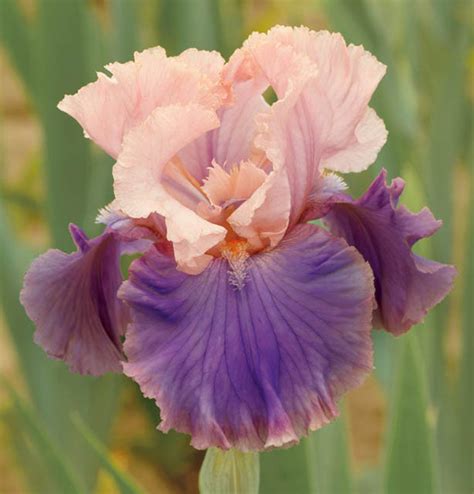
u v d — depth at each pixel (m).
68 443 1.06
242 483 0.63
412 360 0.78
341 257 0.61
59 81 1.07
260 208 0.61
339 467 0.80
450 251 1.02
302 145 0.62
